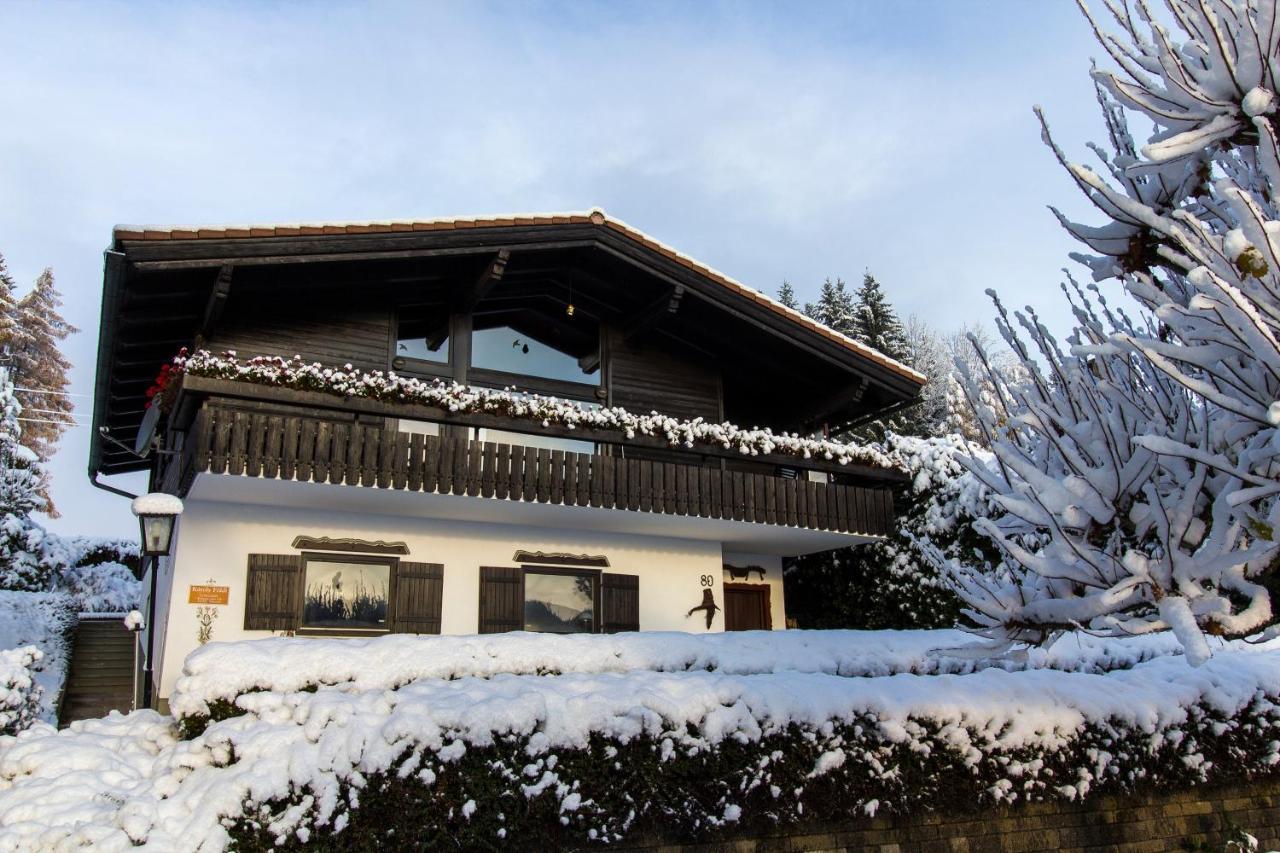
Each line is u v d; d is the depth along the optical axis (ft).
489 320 43.45
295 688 21.85
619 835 20.27
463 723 19.89
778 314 43.29
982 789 23.61
